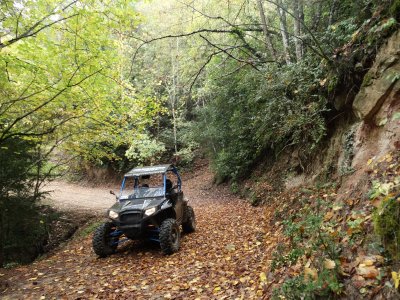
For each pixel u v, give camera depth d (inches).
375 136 188.7
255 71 429.4
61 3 255.4
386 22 187.2
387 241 107.3
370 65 211.2
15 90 308.3
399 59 178.1
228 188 624.7
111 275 216.5
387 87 179.0
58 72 287.0
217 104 595.2
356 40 225.8
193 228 327.9
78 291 190.5
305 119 276.2
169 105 961.5
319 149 300.2
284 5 390.6
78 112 364.8
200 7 457.4
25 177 401.4
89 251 294.5
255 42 526.0
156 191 284.0
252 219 346.3
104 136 449.1
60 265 256.1
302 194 273.0
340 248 128.6
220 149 709.9
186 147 1003.3
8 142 362.0
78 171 1078.4
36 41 268.2
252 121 452.4
